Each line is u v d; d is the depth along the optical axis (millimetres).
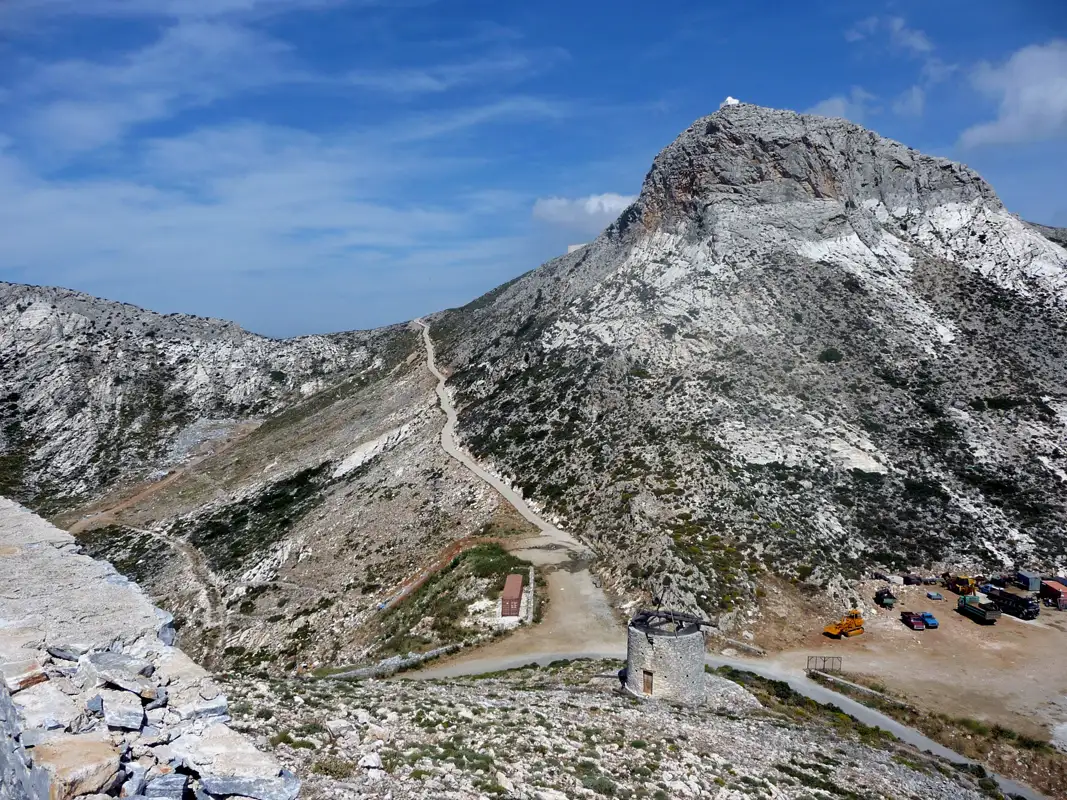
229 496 88875
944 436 63344
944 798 21531
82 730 9734
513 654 37750
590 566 49094
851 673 37344
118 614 13258
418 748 15188
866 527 53375
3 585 13984
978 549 51750
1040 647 40844
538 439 69875
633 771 16656
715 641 40656
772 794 17219
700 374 70375
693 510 52250
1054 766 29469
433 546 56938
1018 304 81625
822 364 71688
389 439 87938
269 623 53250
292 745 13906
